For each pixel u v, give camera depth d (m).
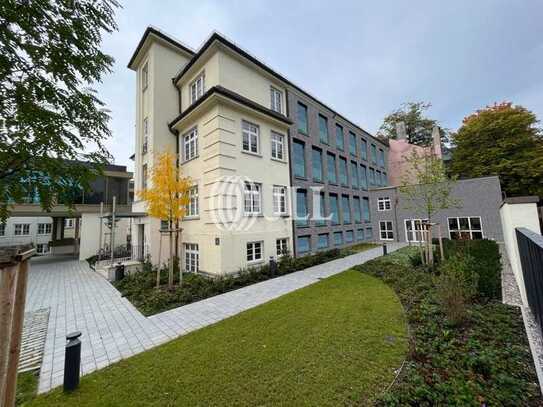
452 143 27.88
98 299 7.91
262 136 12.73
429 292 6.41
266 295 7.62
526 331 4.12
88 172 3.22
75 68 2.94
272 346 4.24
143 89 15.01
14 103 2.58
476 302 5.59
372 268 10.49
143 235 14.17
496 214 17.47
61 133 2.88
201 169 11.41
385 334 4.47
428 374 3.15
